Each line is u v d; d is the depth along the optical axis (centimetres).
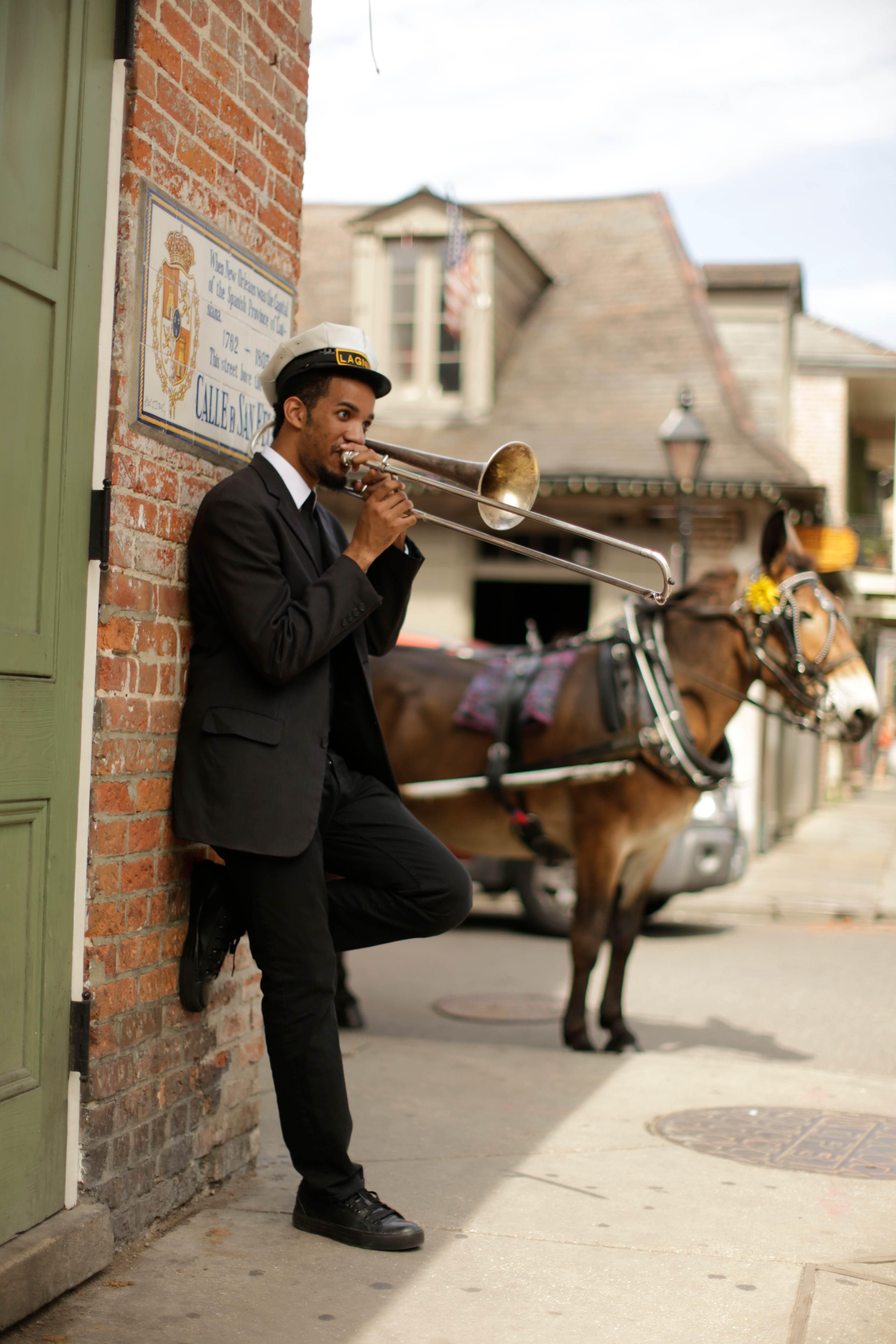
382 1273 285
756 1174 368
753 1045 591
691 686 533
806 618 528
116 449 280
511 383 1405
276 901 290
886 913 1007
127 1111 291
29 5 254
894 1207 342
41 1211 266
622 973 542
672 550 1241
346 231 1627
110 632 279
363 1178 316
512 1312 268
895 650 2895
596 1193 346
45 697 262
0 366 248
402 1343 252
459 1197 338
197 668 302
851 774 2533
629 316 1459
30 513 258
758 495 1193
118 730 283
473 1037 592
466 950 831
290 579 296
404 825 318
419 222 1374
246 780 286
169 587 303
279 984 292
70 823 273
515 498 313
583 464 1247
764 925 978
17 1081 257
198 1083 324
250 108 344
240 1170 347
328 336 303
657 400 1351
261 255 355
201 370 320
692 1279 288
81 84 272
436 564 1296
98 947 278
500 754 539
